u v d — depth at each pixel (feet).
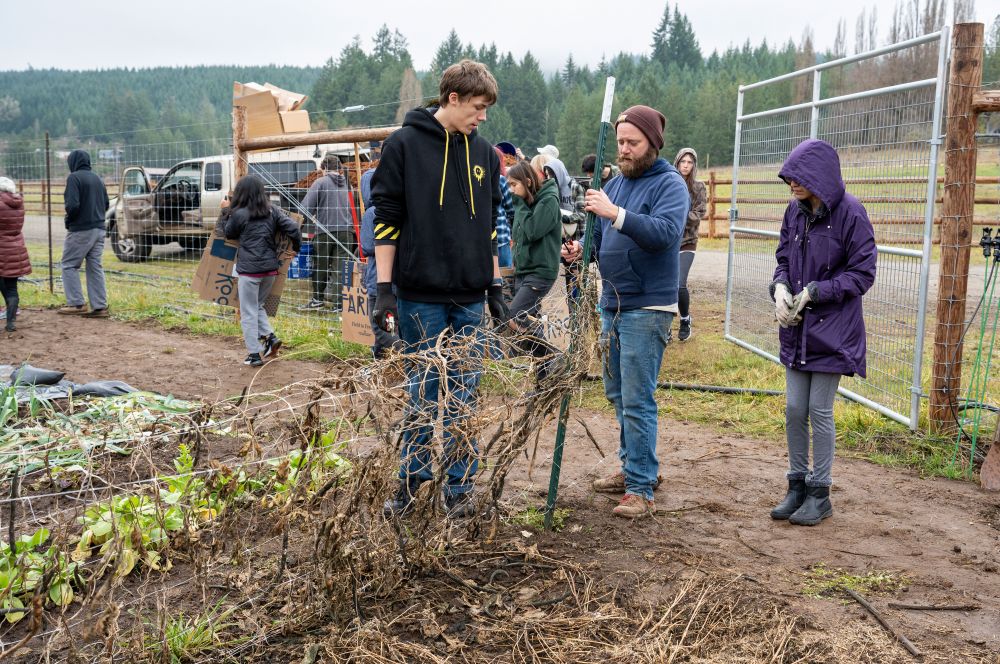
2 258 29.71
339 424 9.66
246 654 9.54
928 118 18.04
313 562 9.73
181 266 50.57
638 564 11.87
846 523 13.53
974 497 14.83
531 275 20.29
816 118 22.65
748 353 25.99
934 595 11.03
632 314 13.17
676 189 12.78
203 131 298.35
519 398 11.19
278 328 30.14
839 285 12.69
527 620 10.24
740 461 16.75
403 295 12.78
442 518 11.99
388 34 429.79
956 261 17.43
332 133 28.07
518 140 265.13
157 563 11.10
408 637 9.91
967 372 23.48
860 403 20.42
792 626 10.10
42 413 16.62
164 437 9.27
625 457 14.44
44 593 8.18
